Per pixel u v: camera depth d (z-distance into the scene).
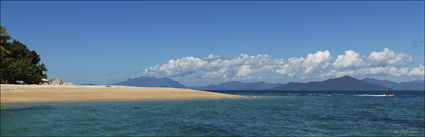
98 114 43.28
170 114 45.91
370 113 56.56
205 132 31.77
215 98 90.19
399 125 39.72
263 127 35.69
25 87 78.81
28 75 102.00
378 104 87.69
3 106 52.16
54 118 38.03
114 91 83.94
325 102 93.50
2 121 34.91
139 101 70.62
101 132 29.92
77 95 73.38
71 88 82.81
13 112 43.94
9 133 28.17
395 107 74.94
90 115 41.84
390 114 55.19
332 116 49.06
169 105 62.16
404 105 83.81
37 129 30.30
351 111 60.06
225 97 96.88
